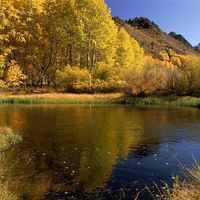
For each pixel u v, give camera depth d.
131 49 56.88
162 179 8.73
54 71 47.72
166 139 14.52
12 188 8.02
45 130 16.97
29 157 11.18
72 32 48.56
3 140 13.04
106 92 42.41
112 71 43.97
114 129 17.33
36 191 7.84
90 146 13.02
